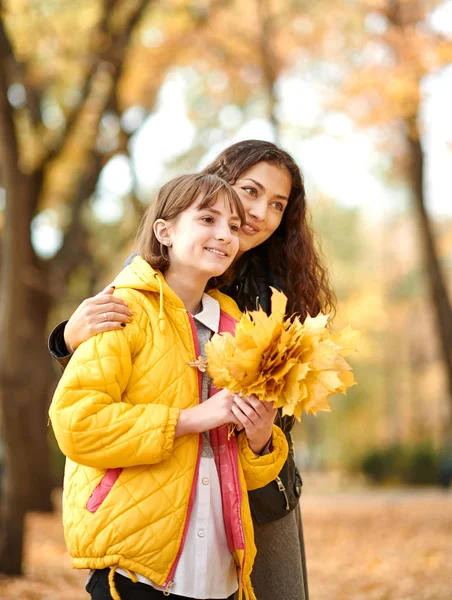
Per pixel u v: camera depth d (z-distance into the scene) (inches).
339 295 1083.9
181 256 93.5
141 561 82.1
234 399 85.7
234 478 89.4
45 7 374.6
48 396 429.7
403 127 437.4
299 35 443.2
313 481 1114.7
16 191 273.1
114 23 344.2
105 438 81.7
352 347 85.4
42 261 372.8
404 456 961.5
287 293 119.7
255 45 462.6
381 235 1269.7
